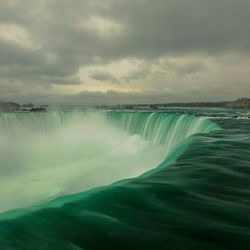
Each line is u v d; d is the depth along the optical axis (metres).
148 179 5.91
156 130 24.78
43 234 3.51
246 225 3.85
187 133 19.81
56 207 4.33
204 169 6.75
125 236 3.52
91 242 3.36
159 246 3.32
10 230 3.58
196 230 3.69
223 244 3.37
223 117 28.55
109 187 5.30
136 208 4.37
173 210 4.32
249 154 8.57
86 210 4.24
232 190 5.28
